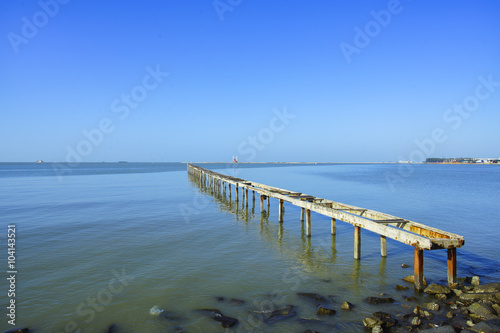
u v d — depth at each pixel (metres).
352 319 6.25
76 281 8.12
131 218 16.19
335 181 44.09
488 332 5.37
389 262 9.73
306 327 5.97
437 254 10.47
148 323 6.14
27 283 8.01
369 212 11.06
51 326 6.04
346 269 9.09
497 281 8.02
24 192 27.80
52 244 11.41
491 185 35.81
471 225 14.35
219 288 7.71
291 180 46.34
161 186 34.53
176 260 9.74
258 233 13.40
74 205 20.31
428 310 6.53
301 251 10.86
